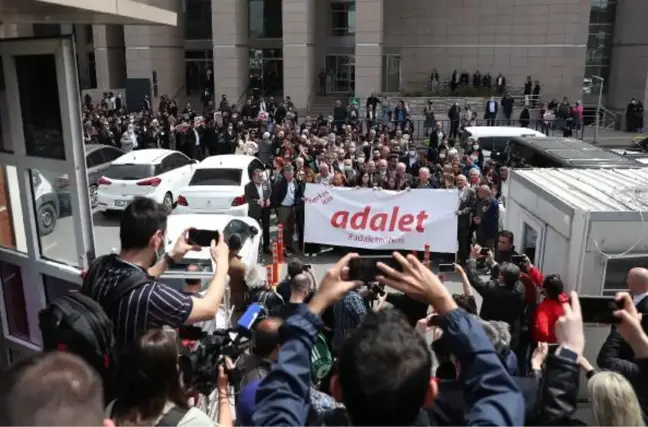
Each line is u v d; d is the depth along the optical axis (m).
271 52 40.03
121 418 2.47
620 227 6.72
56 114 3.90
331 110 35.59
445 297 1.91
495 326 4.73
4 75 4.08
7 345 4.77
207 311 3.09
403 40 38.72
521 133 19.91
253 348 3.84
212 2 35.09
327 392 4.24
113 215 16.33
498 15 37.25
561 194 7.56
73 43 3.79
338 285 2.05
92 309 2.69
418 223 12.28
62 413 1.45
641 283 5.03
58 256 4.33
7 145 4.31
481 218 11.48
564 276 7.21
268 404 1.84
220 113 27.50
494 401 1.76
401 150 17.86
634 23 38.41
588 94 41.09
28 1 3.38
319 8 38.47
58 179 4.14
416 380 1.60
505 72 37.81
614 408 2.76
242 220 11.29
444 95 35.06
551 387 2.26
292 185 12.98
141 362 2.47
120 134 23.92
